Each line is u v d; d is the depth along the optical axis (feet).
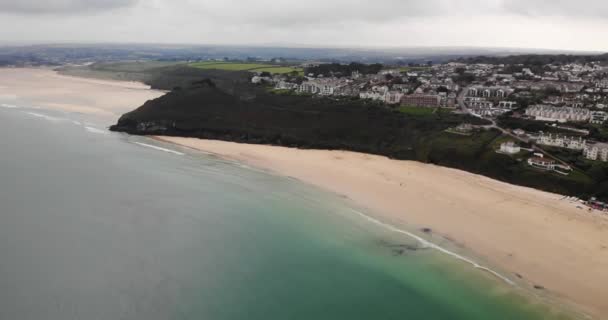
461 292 137.69
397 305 132.98
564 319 124.88
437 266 151.64
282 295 137.90
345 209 196.85
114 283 141.18
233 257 158.10
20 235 168.55
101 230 174.81
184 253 159.63
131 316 126.41
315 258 157.99
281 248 164.45
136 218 186.29
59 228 175.22
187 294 136.98
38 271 145.69
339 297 137.28
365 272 149.48
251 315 128.88
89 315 126.31
